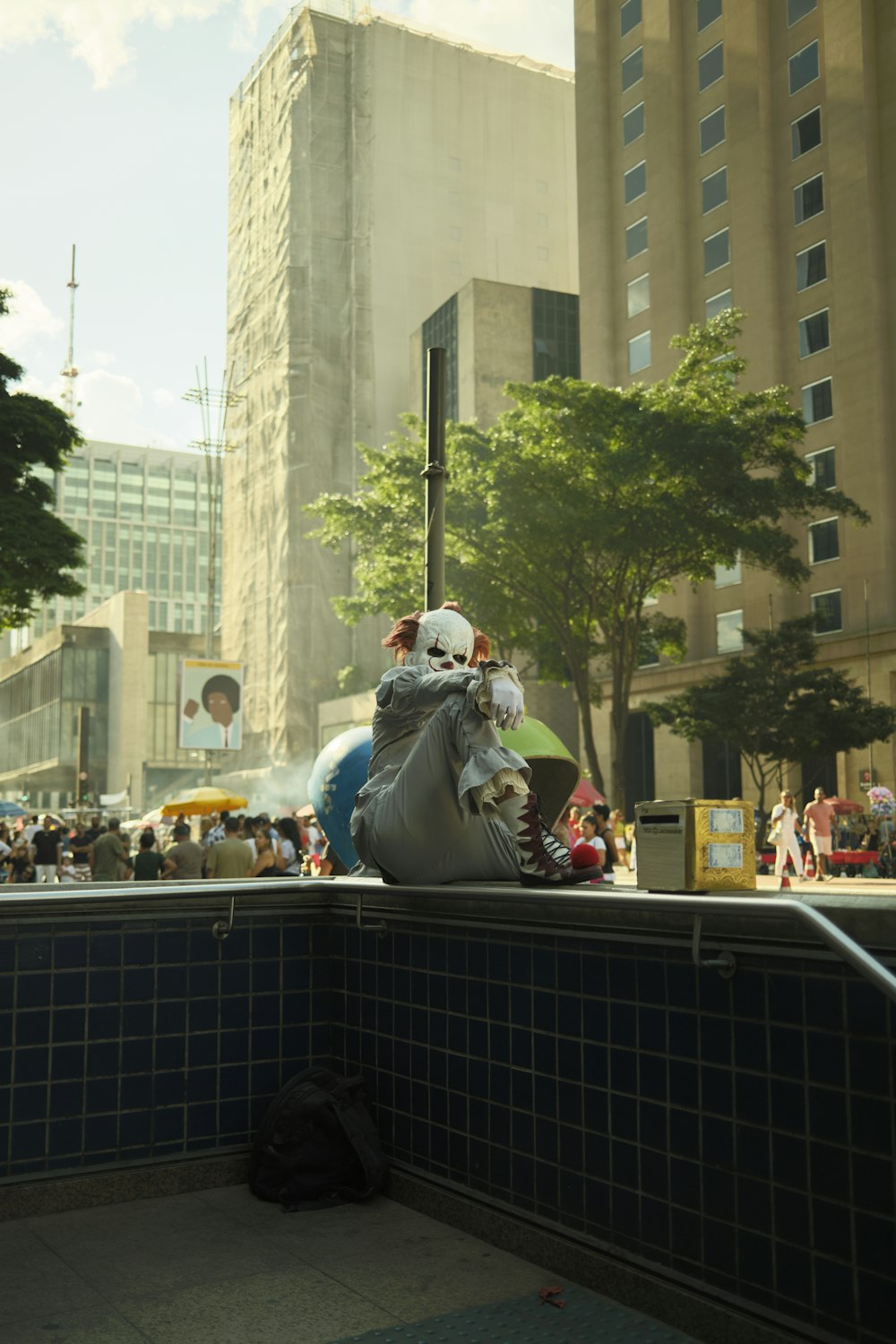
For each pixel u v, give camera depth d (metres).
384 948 4.24
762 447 28.48
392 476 29.00
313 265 71.31
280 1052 4.42
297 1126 4.11
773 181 42.59
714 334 28.47
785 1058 2.72
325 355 70.94
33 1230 3.83
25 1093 3.97
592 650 33.06
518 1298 3.22
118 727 86.06
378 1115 4.24
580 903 3.21
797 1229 2.66
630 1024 3.17
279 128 74.31
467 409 61.47
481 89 77.75
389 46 74.88
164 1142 4.18
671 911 2.92
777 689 30.81
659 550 28.47
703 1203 2.92
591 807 24.08
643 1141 3.11
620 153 49.03
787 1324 2.68
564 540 27.69
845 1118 2.57
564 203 79.94
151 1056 4.17
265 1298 3.27
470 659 4.35
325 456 69.88
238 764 74.00
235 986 4.35
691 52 46.03
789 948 2.70
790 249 41.78
